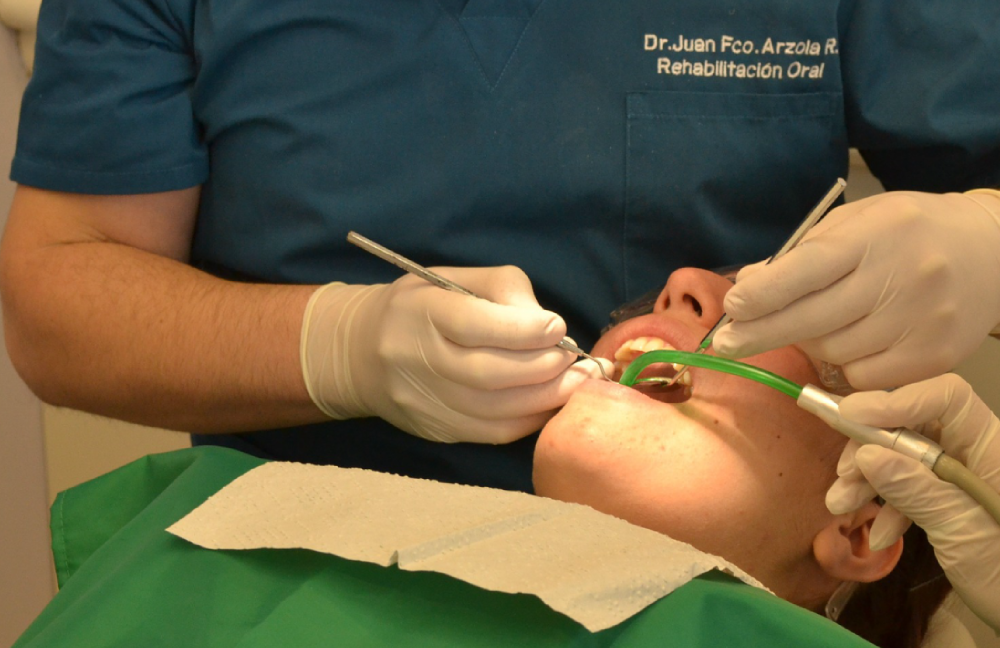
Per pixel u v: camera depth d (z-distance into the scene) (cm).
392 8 117
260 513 87
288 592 79
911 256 91
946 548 87
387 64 117
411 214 119
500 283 108
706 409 96
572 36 118
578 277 124
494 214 120
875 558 102
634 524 91
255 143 122
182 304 118
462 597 74
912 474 85
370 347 109
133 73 120
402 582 77
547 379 103
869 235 90
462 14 117
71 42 120
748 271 93
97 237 127
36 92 121
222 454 101
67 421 205
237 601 79
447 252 121
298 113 119
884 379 94
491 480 127
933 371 94
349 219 120
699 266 127
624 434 93
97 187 122
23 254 124
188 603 80
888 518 92
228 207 127
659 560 74
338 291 119
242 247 128
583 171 118
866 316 92
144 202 125
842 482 90
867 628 114
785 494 96
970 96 123
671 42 119
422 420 109
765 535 96
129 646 78
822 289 91
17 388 200
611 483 93
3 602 202
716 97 121
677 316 107
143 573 84
